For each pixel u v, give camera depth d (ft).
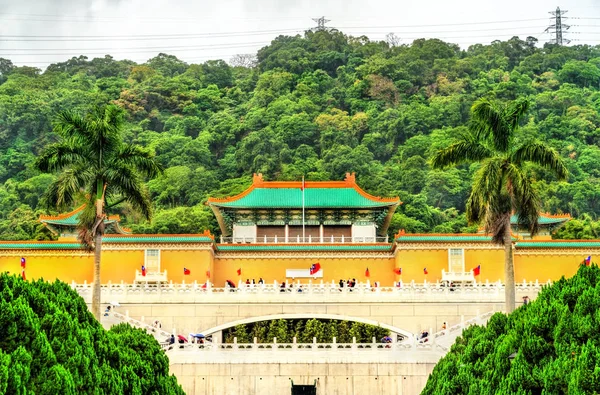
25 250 381.60
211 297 323.37
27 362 153.89
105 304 322.14
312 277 387.14
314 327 309.22
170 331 320.70
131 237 381.19
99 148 273.75
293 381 268.62
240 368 269.64
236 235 423.23
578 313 174.40
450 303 322.14
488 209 252.83
